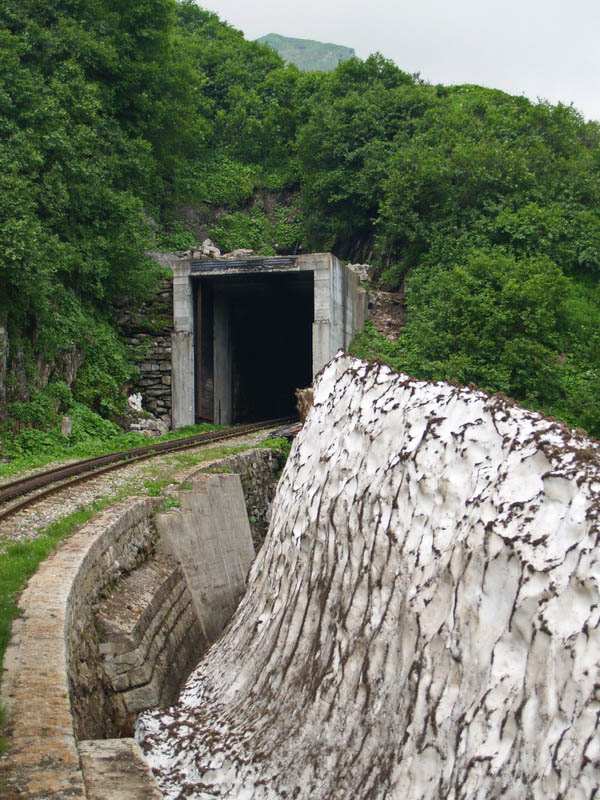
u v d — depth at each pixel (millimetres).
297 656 7461
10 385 17766
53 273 19312
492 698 4961
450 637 5520
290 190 41062
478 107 36625
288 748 6656
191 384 25047
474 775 4844
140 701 8578
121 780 6047
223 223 38031
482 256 22516
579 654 4434
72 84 23328
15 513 10812
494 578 5273
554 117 31406
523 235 25594
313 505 8133
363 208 34344
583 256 25578
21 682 5938
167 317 25859
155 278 25875
